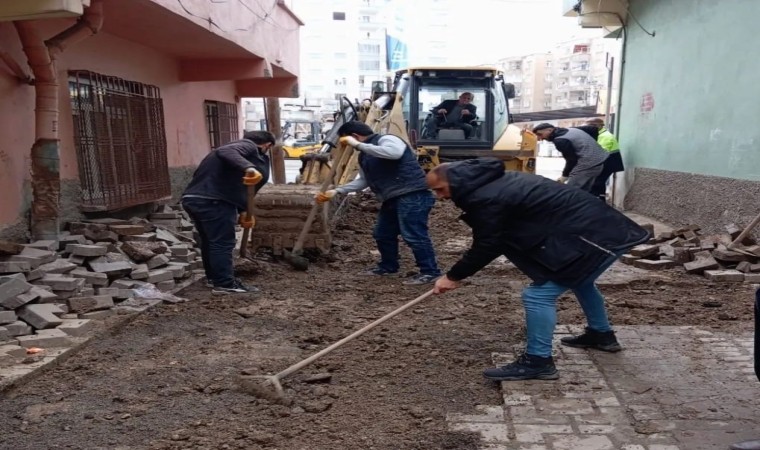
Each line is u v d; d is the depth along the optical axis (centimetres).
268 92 1336
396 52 5244
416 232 659
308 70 7100
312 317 550
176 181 1016
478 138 1251
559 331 497
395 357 452
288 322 536
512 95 1332
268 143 653
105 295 544
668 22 1077
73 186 707
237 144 610
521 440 324
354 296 623
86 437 335
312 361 397
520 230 388
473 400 379
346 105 969
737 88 835
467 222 398
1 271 495
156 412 364
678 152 1027
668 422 341
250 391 386
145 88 893
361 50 7525
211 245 615
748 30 807
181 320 535
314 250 768
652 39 1155
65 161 693
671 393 379
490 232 379
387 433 337
